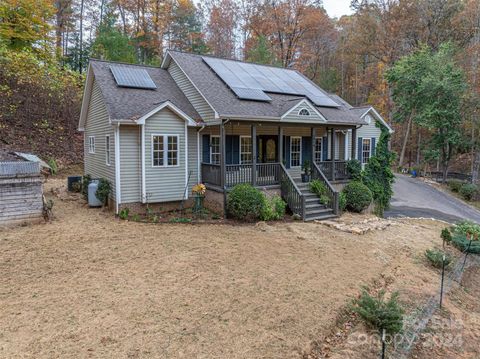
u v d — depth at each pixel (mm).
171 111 12109
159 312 5457
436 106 26531
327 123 14375
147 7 32188
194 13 36469
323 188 13844
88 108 15094
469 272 10055
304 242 9789
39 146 19688
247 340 4906
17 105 20125
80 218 11031
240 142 14672
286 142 16266
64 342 4555
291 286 6785
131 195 11781
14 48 22344
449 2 32406
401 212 18609
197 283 6594
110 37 24719
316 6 36250
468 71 28375
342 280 7336
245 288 6531
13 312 5234
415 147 35219
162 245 8719
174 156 12375
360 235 11180
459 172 32938
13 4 21625
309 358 4762
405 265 9023
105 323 5055
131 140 11648
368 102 39594
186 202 12977
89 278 6582
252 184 12820
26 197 9930
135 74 14039
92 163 14977
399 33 34812
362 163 18797
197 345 4691
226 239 9555
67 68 25984
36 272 6754
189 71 13914
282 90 15234
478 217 19156
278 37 35312
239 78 14773
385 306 5473
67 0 30312
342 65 41969
